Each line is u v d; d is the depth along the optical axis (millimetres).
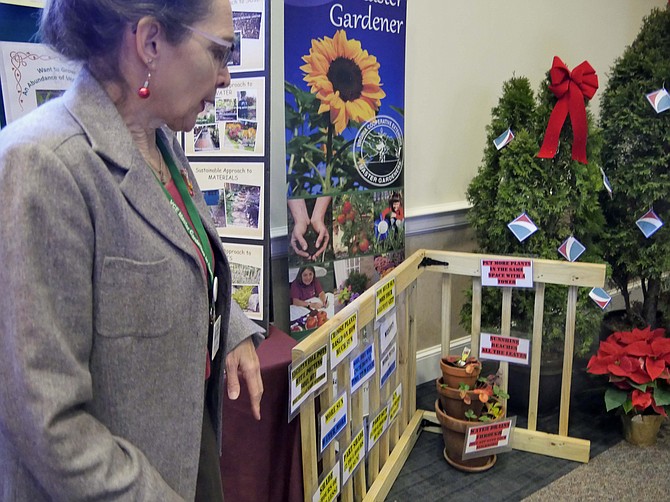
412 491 1905
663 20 2256
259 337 1220
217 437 1018
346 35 2006
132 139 715
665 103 2145
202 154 1829
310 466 1364
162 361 729
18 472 668
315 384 1313
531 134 2146
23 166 594
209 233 929
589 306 2277
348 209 2139
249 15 1705
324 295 2129
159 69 717
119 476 638
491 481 1960
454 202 2705
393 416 1936
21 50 1461
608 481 1948
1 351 586
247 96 1747
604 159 2393
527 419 2311
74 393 611
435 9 2391
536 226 2123
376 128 2158
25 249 582
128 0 656
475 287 2111
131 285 681
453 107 2576
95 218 650
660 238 2379
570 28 2961
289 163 1961
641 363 2082
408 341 2100
